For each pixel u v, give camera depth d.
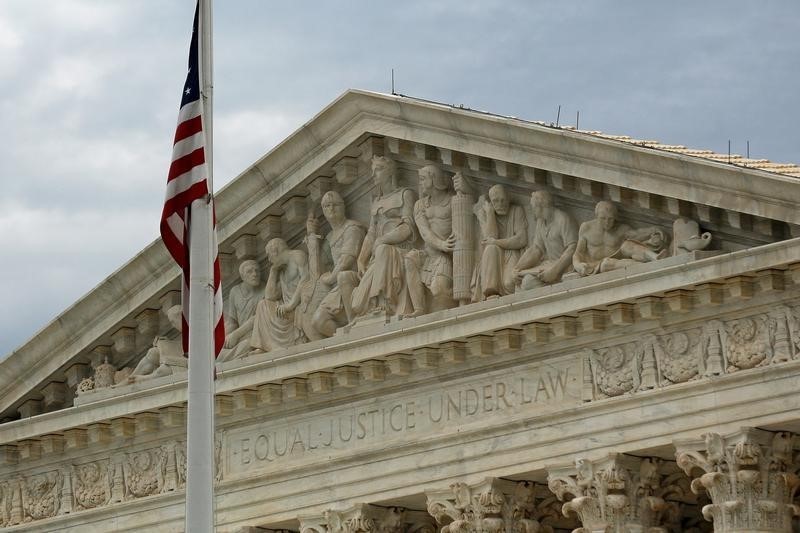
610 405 58.72
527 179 60.16
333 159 63.84
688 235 57.12
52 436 70.19
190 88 49.91
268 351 65.25
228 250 66.56
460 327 60.53
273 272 65.69
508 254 60.69
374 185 63.88
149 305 68.25
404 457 62.72
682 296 57.12
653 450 58.22
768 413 55.88
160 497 68.19
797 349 55.72
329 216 64.19
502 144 60.03
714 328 57.19
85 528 69.94
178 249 49.78
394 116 62.09
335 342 63.31
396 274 62.50
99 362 69.81
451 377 62.09
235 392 65.69
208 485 47.94
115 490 69.56
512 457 60.47
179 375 67.31
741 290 56.16
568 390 59.69
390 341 61.81
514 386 60.81
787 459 56.69
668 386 57.75
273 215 65.62
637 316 58.28
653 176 57.22
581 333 59.38
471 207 61.66
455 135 60.94
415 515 64.31
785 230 55.72
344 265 63.72
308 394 64.94
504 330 60.06
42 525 70.88
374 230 63.34
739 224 56.19
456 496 61.38
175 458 68.31
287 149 64.25
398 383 63.09
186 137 49.59
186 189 49.31
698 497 60.78
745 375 56.31
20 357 70.50
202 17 50.25
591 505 58.78
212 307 49.03
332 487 64.25
